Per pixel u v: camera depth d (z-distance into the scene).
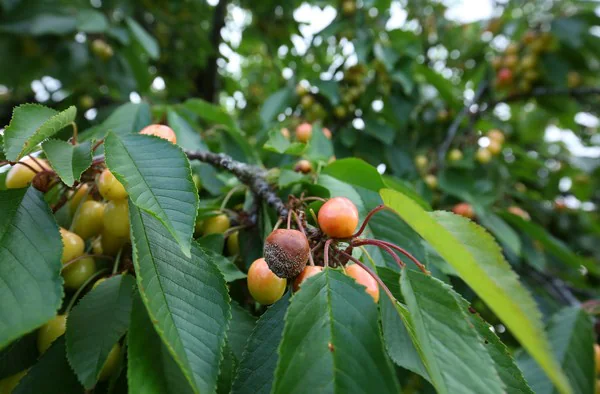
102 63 0.58
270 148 0.27
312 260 0.18
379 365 0.14
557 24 0.60
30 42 0.56
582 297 0.56
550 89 0.63
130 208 0.17
